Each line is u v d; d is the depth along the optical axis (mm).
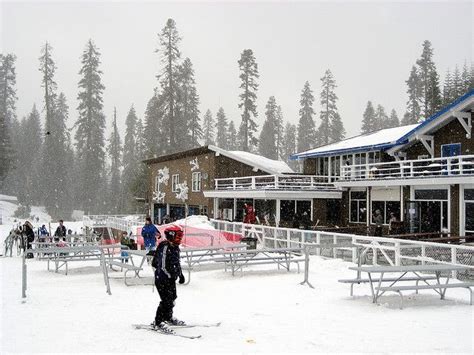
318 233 21547
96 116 84438
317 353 7293
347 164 37812
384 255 17391
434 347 7605
